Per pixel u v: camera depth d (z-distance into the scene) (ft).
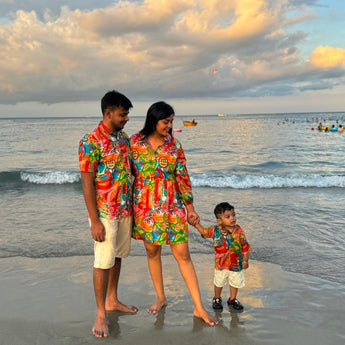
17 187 35.99
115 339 8.80
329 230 18.63
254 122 325.62
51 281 12.38
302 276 12.73
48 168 56.90
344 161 61.72
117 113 8.61
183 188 9.93
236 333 9.02
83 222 20.81
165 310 10.27
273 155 72.74
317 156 69.72
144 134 9.30
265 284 12.07
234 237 10.14
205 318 9.53
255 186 34.88
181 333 9.05
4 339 8.82
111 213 8.92
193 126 253.85
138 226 9.53
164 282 12.23
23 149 91.56
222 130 187.83
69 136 153.69
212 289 11.74
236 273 10.16
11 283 12.23
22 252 15.56
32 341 8.73
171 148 9.38
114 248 9.11
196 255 14.98
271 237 17.57
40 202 27.50
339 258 14.56
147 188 9.34
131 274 12.92
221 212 10.05
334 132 150.10
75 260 14.48
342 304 10.56
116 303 10.28
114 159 8.84
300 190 32.48
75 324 9.53
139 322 9.61
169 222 9.40
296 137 123.85
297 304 10.59
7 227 19.84
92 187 8.77
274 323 9.49
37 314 10.07
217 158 69.41
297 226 19.49
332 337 8.79
